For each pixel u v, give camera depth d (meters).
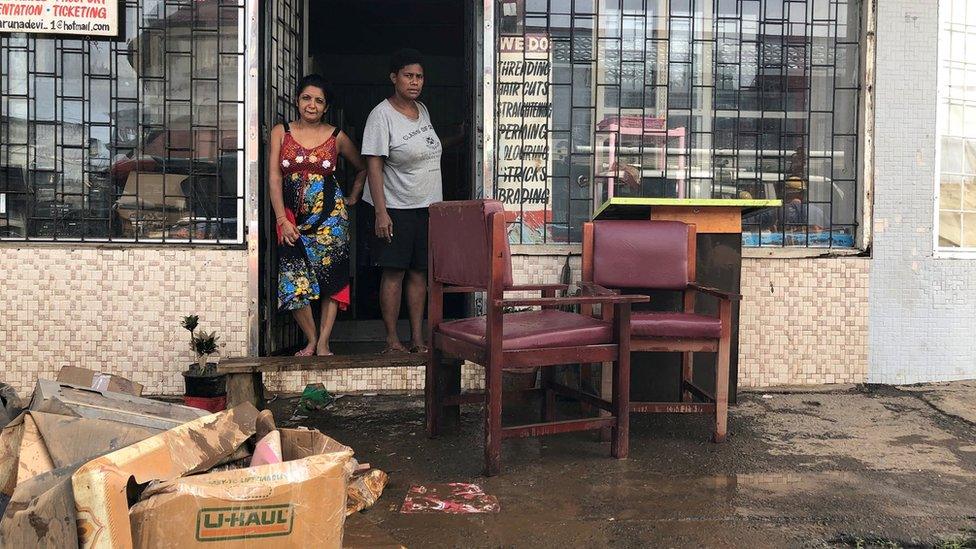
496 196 4.07
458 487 2.60
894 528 2.25
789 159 4.18
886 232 4.10
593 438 3.18
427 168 3.89
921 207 4.12
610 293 2.88
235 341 3.82
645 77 4.13
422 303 3.96
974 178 4.31
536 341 2.72
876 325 4.10
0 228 3.83
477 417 3.55
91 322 3.79
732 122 4.16
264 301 3.90
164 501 1.53
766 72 4.16
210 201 3.90
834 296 4.08
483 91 4.02
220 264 3.82
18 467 1.86
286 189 3.70
